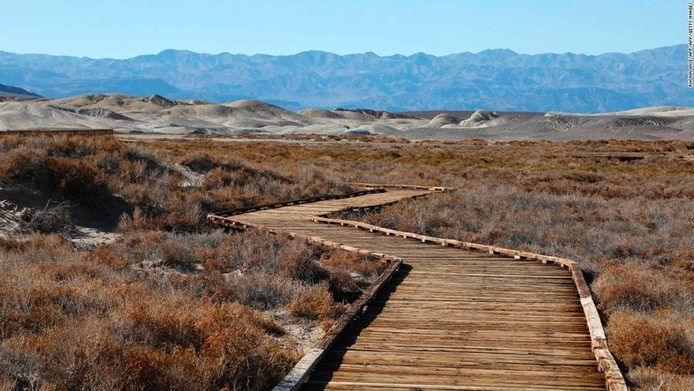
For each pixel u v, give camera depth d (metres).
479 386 7.61
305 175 34.66
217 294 12.81
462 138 124.56
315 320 12.17
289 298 13.26
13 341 7.59
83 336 7.62
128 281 12.81
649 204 28.70
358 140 99.69
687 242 20.00
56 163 22.08
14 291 9.92
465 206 27.64
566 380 7.84
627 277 14.09
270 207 26.75
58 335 7.93
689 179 40.62
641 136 126.56
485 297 12.64
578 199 29.41
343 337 9.91
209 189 28.11
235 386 7.59
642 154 63.69
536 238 20.70
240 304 12.17
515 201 28.53
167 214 22.56
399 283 13.99
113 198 22.66
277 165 40.94
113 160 26.23
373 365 8.51
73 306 10.03
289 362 8.93
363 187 36.47
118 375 6.87
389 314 11.35
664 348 9.05
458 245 18.67
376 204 27.88
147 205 22.95
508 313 11.38
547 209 26.58
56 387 6.63
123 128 180.25
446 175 43.09
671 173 46.47
